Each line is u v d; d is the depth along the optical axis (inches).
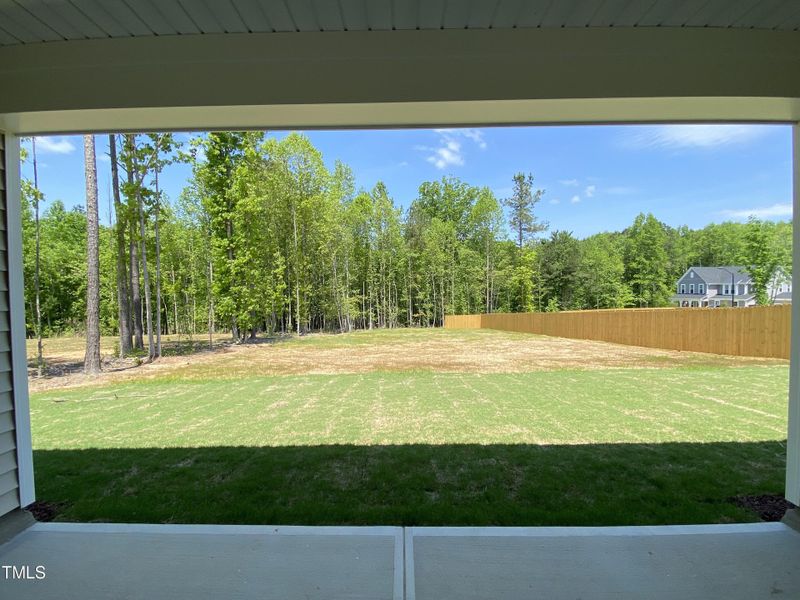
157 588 75.2
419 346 603.8
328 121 103.6
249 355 500.1
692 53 89.6
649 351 499.8
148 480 127.8
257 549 87.3
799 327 100.1
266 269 736.3
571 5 80.7
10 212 102.4
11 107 92.4
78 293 910.4
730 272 1578.5
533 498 112.3
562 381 295.9
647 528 94.0
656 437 165.5
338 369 374.0
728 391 256.7
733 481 121.3
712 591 72.9
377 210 1181.7
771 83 90.0
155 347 561.6
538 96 90.2
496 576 77.5
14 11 79.7
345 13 82.7
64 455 151.7
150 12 81.5
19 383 102.5
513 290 1277.1
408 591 73.5
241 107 92.4
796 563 80.9
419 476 127.8
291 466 137.8
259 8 80.7
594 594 72.3
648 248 1508.4
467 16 84.4
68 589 75.0
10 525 94.6
